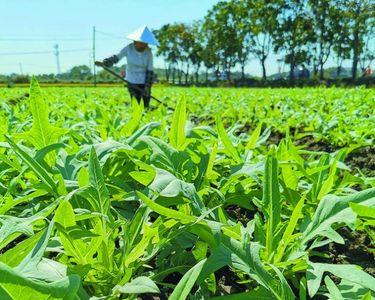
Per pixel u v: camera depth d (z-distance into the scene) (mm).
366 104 7375
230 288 1566
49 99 7363
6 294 799
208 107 7922
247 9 56156
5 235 1146
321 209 1516
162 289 1534
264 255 1442
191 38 67188
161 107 4520
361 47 52406
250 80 54844
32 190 1891
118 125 3234
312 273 1281
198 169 2131
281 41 54781
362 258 1879
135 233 1401
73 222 1198
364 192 1470
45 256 1549
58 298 831
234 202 2088
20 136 1925
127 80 8523
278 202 1524
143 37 8133
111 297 1158
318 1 51969
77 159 2037
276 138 5664
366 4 50156
